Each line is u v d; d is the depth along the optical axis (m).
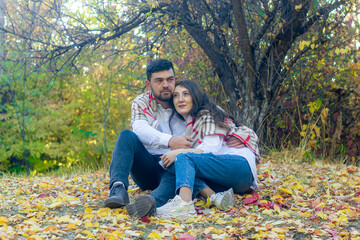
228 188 3.00
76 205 2.96
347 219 2.51
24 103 11.62
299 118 5.74
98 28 5.89
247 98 5.42
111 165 2.83
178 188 2.64
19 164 12.40
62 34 5.93
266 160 5.30
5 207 2.76
